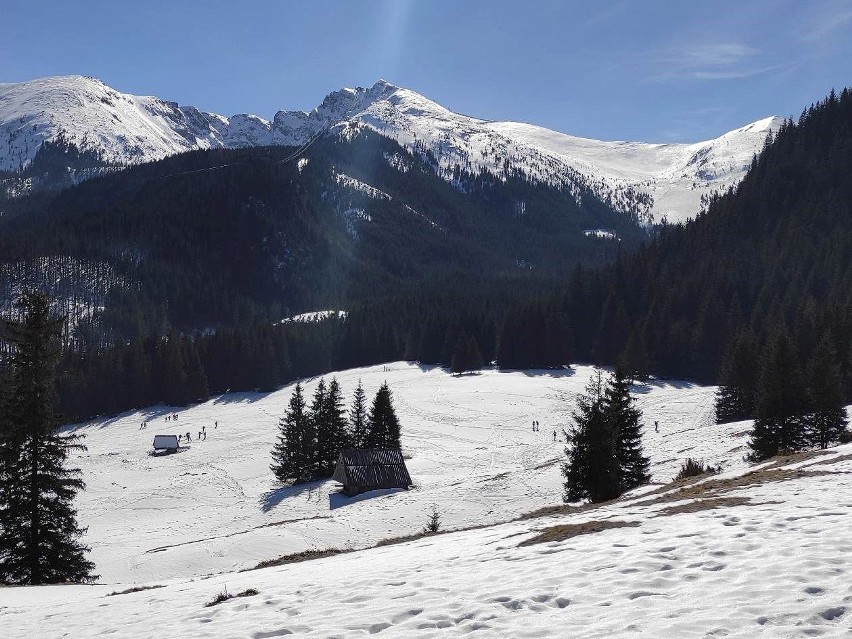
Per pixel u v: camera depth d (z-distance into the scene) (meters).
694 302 130.00
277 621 9.83
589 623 7.80
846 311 86.19
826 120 178.12
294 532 42.94
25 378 27.73
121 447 84.56
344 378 127.75
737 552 10.13
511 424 84.94
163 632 10.21
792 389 41.12
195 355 121.00
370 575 12.93
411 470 63.53
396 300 194.62
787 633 6.79
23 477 27.78
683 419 73.31
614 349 126.69
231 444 81.56
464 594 9.87
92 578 29.81
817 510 12.91
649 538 12.24
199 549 41.78
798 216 148.88
